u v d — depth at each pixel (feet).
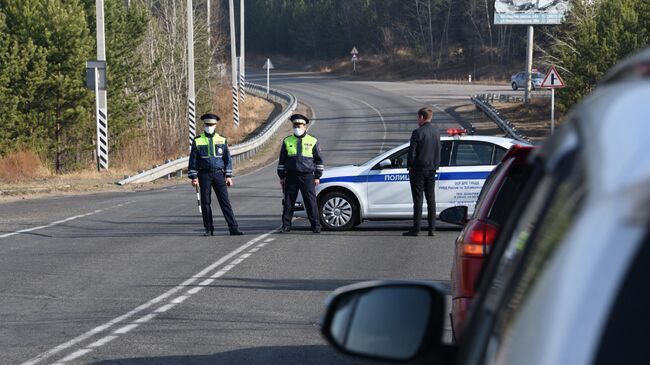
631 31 337.31
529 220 18.99
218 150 132.87
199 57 445.37
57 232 141.49
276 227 143.74
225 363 62.23
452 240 124.26
